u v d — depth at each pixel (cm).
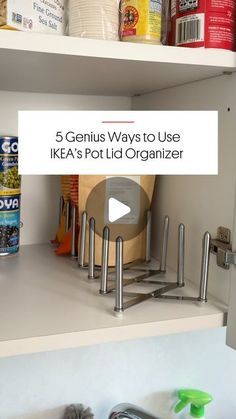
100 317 58
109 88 79
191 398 87
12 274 73
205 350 93
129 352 88
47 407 83
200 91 68
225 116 62
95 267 76
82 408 83
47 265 78
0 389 81
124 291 67
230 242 61
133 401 89
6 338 51
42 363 82
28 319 56
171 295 65
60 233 86
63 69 60
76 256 81
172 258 78
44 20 54
